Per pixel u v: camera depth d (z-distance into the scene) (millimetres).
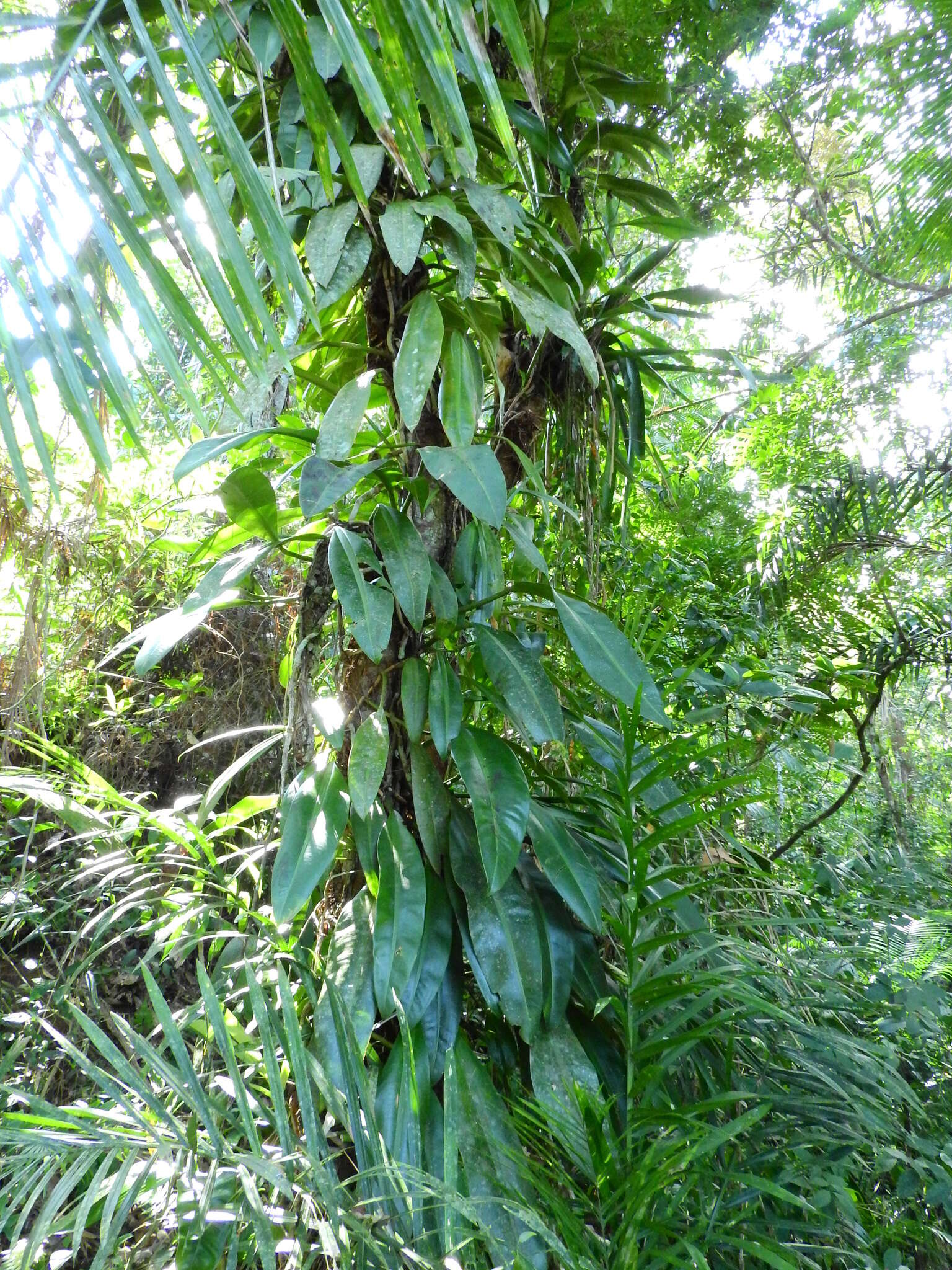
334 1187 890
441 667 1284
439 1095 1216
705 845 1699
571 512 1505
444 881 1299
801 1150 1199
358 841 1267
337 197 1314
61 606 2365
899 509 2658
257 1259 978
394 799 1389
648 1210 959
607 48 1712
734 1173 966
